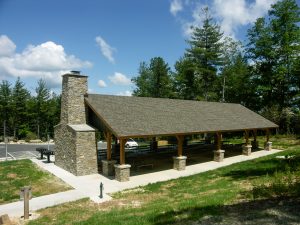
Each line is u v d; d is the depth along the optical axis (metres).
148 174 19.31
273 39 40.72
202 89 49.22
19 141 50.66
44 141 52.19
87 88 21.11
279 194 10.48
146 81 58.94
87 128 19.62
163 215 9.69
